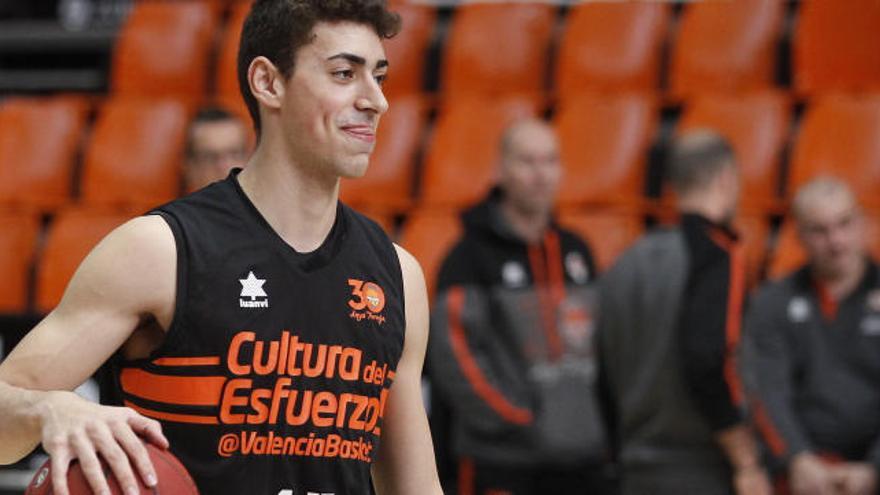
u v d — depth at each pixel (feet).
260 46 12.35
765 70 38.04
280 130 12.41
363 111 12.26
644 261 23.35
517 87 39.78
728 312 22.48
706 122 35.86
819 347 27.07
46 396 11.34
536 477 25.45
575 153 36.09
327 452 12.37
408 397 13.48
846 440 26.66
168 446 11.50
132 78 42.57
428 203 35.99
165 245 11.96
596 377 24.93
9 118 40.37
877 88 36.88
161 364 12.03
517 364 25.63
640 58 38.91
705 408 22.48
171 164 38.70
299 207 12.48
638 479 23.50
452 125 37.29
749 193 34.63
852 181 34.14
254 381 12.08
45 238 37.17
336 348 12.50
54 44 46.26
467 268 26.05
